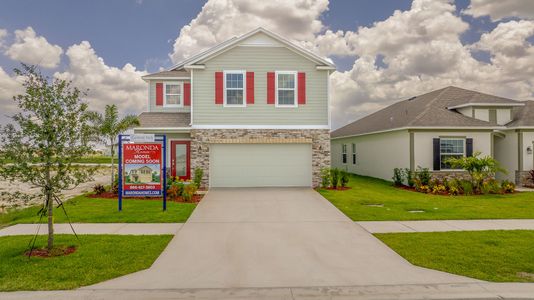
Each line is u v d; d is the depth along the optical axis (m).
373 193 15.27
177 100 19.58
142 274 5.79
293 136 16.75
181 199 13.44
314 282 5.47
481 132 17.88
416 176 17.14
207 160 16.59
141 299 4.86
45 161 6.68
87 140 7.25
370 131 21.62
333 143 31.31
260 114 16.70
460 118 18.33
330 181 16.61
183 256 6.77
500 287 5.21
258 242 7.79
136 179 11.41
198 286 5.30
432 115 18.55
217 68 16.66
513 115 19.69
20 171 6.56
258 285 5.35
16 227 9.15
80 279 5.50
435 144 17.56
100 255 6.70
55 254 6.74
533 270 5.89
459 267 6.06
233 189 16.12
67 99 6.80
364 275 5.76
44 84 6.69
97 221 9.77
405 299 4.89
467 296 4.94
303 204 12.45
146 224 9.48
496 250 6.99
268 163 16.80
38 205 13.01
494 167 16.00
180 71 20.92
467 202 13.17
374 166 22.28
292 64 16.80
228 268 6.11
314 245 7.55
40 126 6.62
